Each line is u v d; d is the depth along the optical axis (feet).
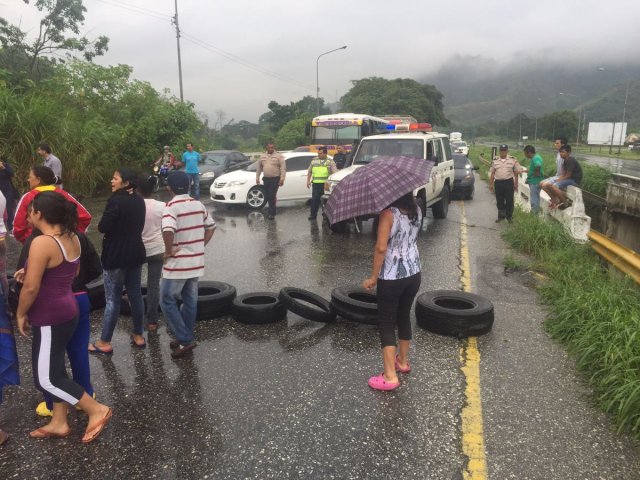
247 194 44.37
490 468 10.12
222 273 24.21
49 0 90.84
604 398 12.37
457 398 12.73
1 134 44.04
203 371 14.34
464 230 35.09
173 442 11.09
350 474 9.96
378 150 37.50
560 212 32.35
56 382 10.73
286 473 10.01
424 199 34.91
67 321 10.72
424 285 22.07
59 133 47.32
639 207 30.22
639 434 11.00
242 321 17.70
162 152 66.28
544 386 13.30
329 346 15.93
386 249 12.66
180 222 14.21
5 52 88.48
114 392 13.25
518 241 29.32
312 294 19.16
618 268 22.25
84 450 10.90
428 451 10.66
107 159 55.01
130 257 14.64
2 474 10.17
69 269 10.62
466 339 16.30
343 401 12.64
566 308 16.94
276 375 14.05
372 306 17.21
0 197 15.74
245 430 11.46
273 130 201.36
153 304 16.81
